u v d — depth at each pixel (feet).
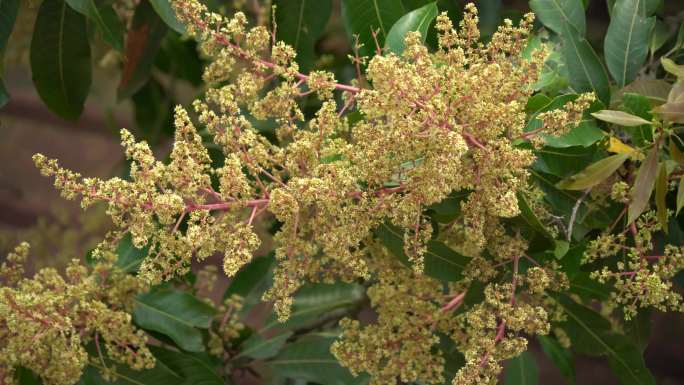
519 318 3.85
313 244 3.90
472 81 3.69
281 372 4.67
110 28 4.40
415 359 4.10
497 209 3.73
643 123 3.84
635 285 3.92
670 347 8.10
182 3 3.82
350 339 4.13
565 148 3.92
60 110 4.71
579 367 8.32
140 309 4.34
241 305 4.67
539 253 4.03
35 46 4.62
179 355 4.34
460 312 4.14
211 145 4.47
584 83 4.07
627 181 4.04
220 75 3.91
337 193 3.74
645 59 4.40
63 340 4.02
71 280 4.22
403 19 4.02
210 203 3.80
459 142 3.60
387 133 3.69
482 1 4.99
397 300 4.13
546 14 4.18
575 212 3.97
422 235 3.87
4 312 3.98
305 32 4.48
